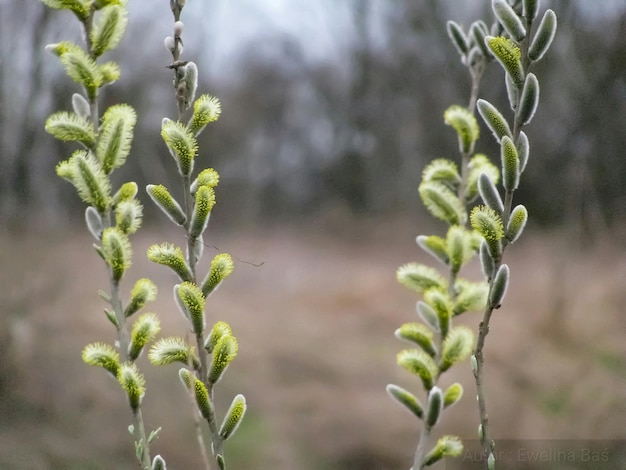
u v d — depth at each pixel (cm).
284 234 1419
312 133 1719
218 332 95
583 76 532
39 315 511
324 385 575
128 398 96
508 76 96
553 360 566
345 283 977
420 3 1059
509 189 94
